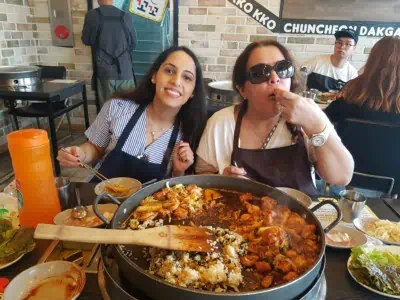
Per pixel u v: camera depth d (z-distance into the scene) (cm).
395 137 173
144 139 153
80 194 117
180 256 72
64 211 99
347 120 181
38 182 92
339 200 109
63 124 440
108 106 159
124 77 373
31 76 299
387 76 184
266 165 131
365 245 90
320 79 374
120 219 84
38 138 90
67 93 312
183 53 143
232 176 111
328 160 119
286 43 394
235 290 66
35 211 93
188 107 153
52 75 385
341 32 355
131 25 365
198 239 74
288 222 87
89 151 161
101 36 355
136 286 63
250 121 138
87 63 417
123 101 159
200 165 147
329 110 215
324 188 190
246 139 138
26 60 399
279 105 121
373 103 191
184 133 155
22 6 383
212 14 387
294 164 130
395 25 379
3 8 353
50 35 409
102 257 73
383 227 99
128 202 90
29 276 74
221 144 140
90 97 430
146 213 91
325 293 73
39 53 418
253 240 82
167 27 396
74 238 68
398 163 181
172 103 141
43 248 88
